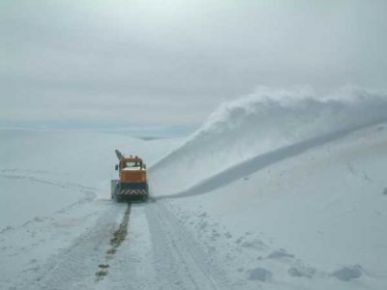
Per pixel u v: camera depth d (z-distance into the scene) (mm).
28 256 11641
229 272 10016
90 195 34719
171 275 9875
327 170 18312
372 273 9148
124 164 29281
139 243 13297
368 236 11141
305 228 13078
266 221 15039
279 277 9461
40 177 58156
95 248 12617
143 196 25875
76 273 10055
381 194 13516
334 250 10836
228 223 15953
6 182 51906
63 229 15945
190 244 13047
